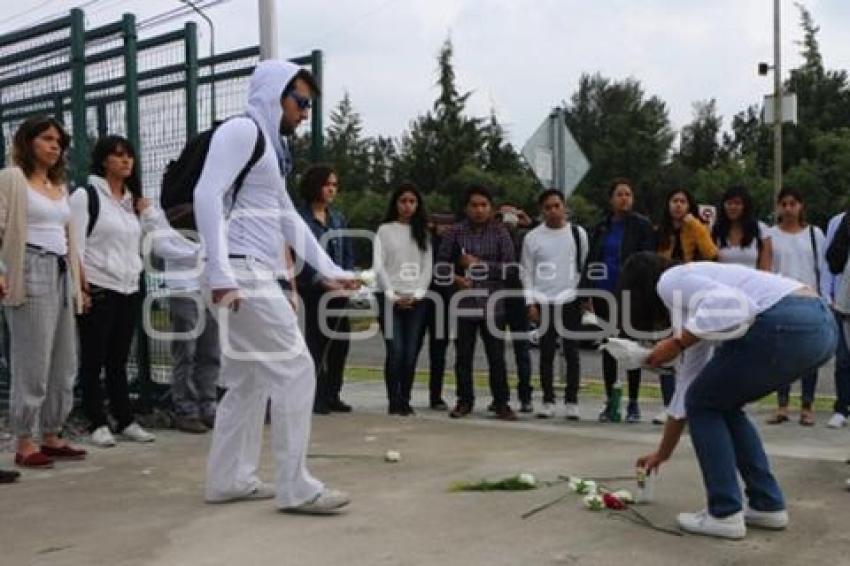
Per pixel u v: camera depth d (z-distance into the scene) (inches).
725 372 157.0
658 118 2260.1
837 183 1486.2
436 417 301.0
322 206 291.6
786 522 164.9
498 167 1790.1
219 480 184.1
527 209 1494.8
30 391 215.3
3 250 206.2
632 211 295.4
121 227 243.8
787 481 198.1
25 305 211.2
